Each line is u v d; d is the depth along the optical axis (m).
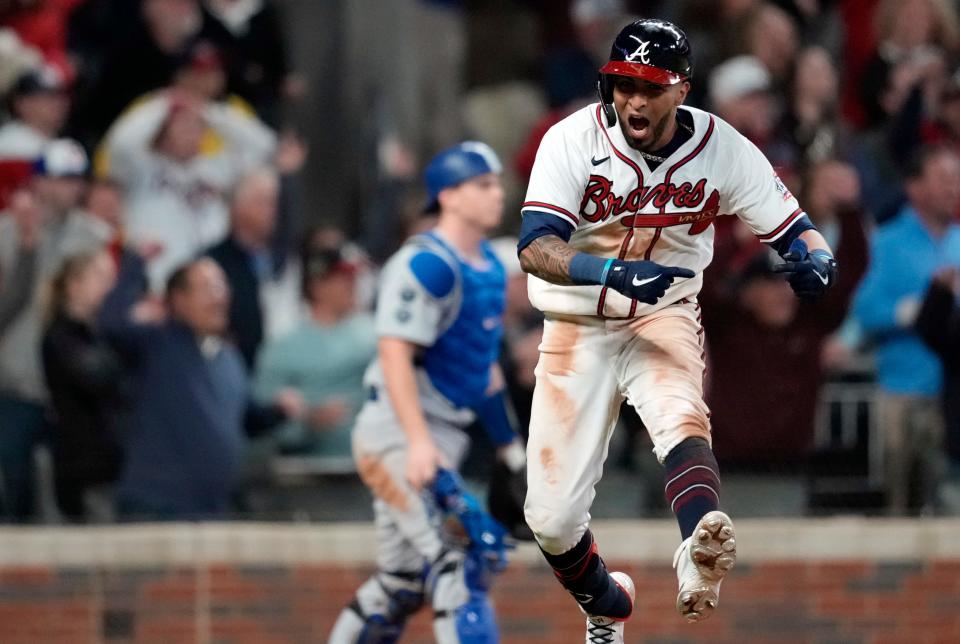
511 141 34.25
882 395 27.53
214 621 26.91
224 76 31.56
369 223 32.31
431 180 21.73
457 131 34.38
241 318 27.59
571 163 15.04
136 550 26.75
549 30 36.19
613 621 17.14
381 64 33.16
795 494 27.34
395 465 21.73
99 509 26.94
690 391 15.38
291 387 27.33
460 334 21.53
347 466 27.47
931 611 27.27
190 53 30.88
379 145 32.81
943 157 27.48
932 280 27.00
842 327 28.61
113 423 26.73
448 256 21.31
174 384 26.45
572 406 16.00
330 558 27.02
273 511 27.36
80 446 26.61
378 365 22.12
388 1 33.19
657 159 15.03
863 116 33.19
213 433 26.55
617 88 14.62
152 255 28.98
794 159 30.38
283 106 32.53
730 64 32.03
